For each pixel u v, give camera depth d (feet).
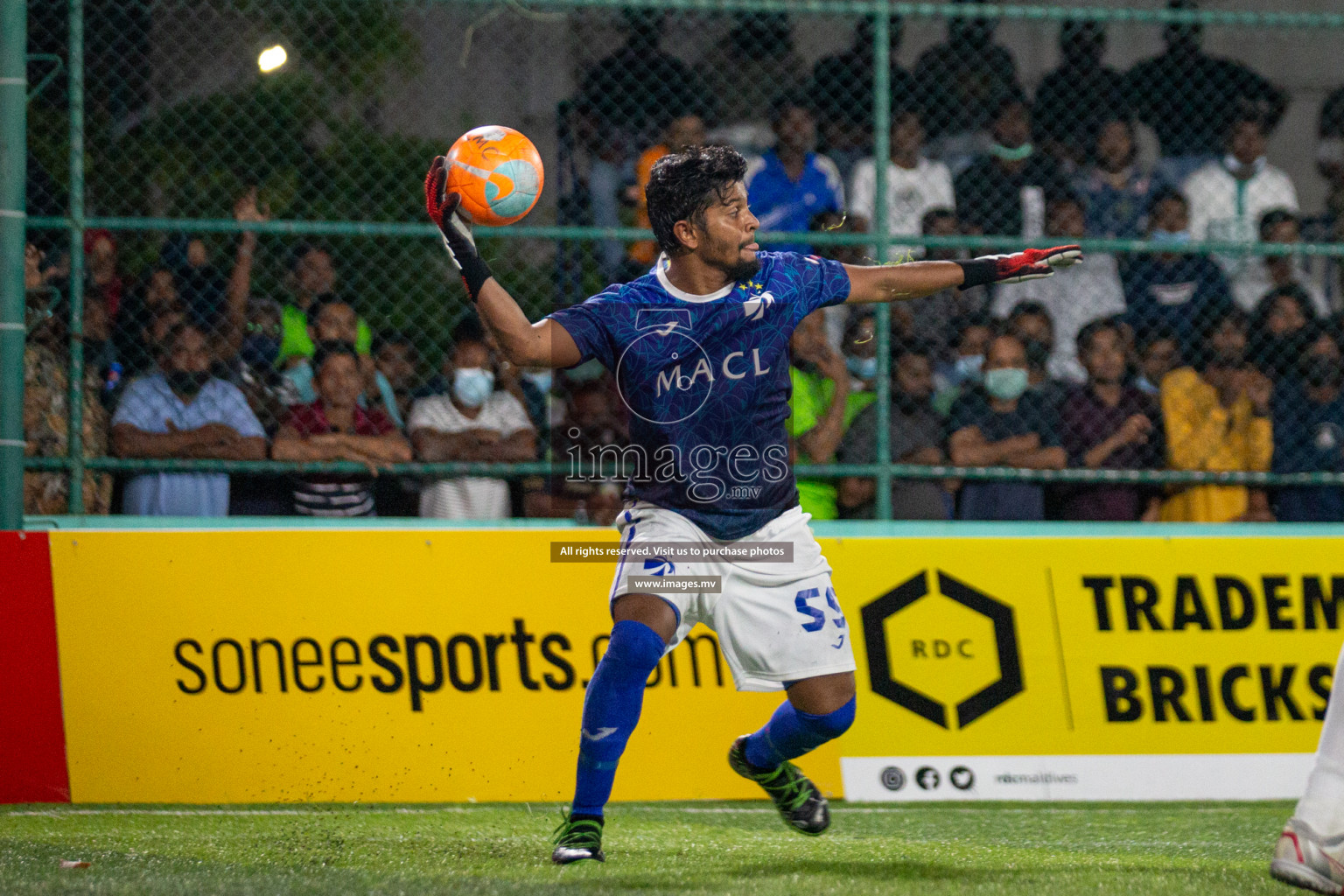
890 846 46.34
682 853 43.86
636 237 64.54
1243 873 40.06
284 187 77.71
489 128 38.01
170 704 56.13
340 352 67.10
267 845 45.03
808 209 73.87
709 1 64.49
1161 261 73.97
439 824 50.80
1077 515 69.97
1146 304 73.92
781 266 39.63
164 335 65.51
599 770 39.42
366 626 57.06
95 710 55.88
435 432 66.69
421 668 57.00
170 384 65.31
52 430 64.08
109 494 64.85
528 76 80.59
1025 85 93.76
